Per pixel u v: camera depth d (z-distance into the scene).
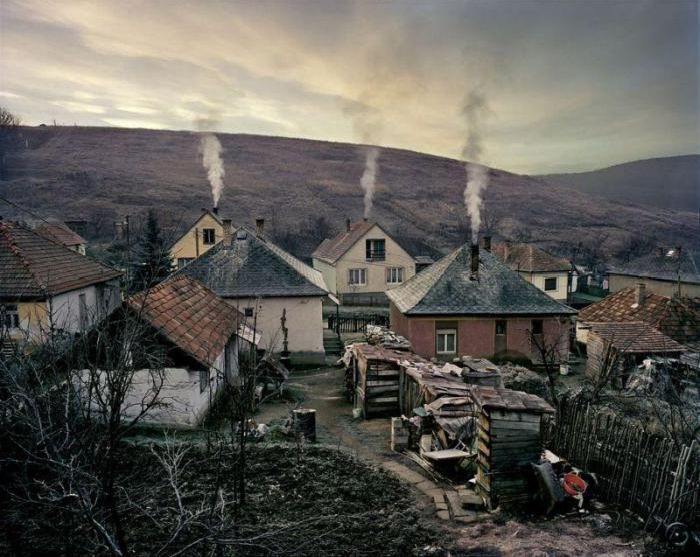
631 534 7.50
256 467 9.78
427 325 22.66
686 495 7.22
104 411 4.97
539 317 22.98
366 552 7.02
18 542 6.37
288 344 24.12
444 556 6.94
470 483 9.33
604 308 28.16
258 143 141.12
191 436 11.60
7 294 17.41
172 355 12.31
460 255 24.98
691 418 12.12
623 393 16.86
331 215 84.31
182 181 97.56
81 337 7.39
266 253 25.59
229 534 5.86
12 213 61.06
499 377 16.27
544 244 75.88
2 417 6.12
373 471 10.06
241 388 9.48
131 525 7.14
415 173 128.00
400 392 15.68
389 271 43.00
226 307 19.08
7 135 110.50
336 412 16.28
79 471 4.71
